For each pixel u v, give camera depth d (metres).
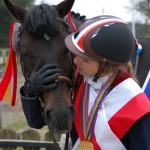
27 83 2.87
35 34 2.93
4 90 3.76
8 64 3.68
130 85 2.61
